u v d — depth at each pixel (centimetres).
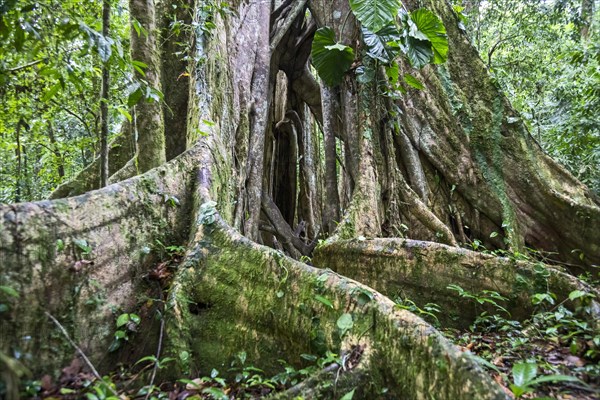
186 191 421
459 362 215
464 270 414
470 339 357
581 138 830
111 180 517
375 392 236
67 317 272
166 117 617
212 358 298
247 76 704
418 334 237
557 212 617
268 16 804
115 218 333
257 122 714
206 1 601
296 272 307
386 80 690
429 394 219
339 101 783
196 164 447
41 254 268
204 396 251
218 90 592
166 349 288
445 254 427
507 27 1318
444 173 685
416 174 680
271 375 284
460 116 704
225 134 589
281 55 958
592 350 280
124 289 321
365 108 683
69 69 319
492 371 274
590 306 333
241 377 275
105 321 295
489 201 659
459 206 678
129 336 302
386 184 650
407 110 702
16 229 260
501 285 393
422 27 647
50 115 717
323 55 687
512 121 683
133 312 318
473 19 1341
